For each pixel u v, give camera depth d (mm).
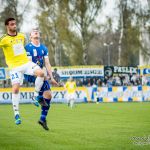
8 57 14984
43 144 13602
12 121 22047
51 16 75500
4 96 47969
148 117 25000
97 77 51219
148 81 52031
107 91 51125
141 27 73000
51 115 27359
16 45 14883
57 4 73250
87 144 13586
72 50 74000
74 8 70625
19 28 66875
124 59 73812
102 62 110312
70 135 15844
